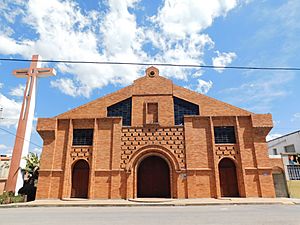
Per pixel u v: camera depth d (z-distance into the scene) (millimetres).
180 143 22797
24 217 11875
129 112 24922
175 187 21484
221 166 23000
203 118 23438
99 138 23250
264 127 22641
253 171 21656
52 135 23375
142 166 24156
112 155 22500
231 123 23328
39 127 23500
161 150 22594
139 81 25719
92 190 21500
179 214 12195
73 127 23891
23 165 24141
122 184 21688
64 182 21828
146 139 23047
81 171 23328
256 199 19625
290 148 36938
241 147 22375
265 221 9812
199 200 19469
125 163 22344
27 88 26031
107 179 21922
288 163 24953
